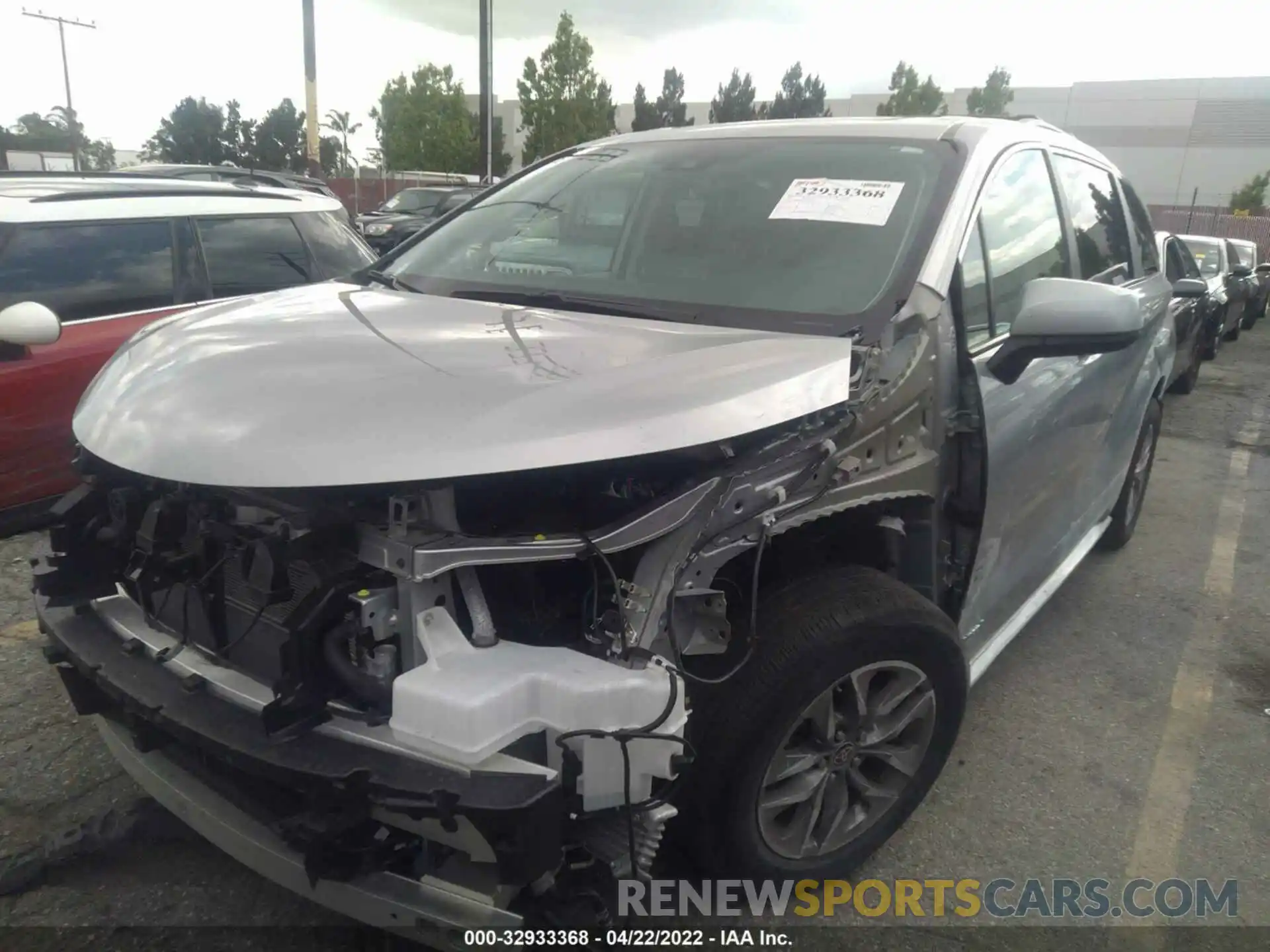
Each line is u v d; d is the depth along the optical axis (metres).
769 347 2.35
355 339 2.40
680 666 2.07
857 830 2.68
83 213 5.14
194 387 2.18
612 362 2.23
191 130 57.69
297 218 6.23
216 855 2.76
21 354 4.68
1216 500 6.73
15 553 4.79
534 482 2.05
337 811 1.82
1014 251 3.18
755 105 68.44
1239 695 3.95
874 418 2.42
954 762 3.38
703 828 2.33
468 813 1.71
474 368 2.16
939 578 2.82
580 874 1.95
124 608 2.41
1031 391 3.11
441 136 58.69
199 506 2.14
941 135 3.17
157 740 2.24
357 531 1.96
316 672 1.91
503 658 1.91
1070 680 4.02
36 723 3.36
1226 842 3.03
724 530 2.12
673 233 3.07
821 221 2.93
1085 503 4.17
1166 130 58.22
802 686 2.31
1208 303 10.70
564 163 3.74
